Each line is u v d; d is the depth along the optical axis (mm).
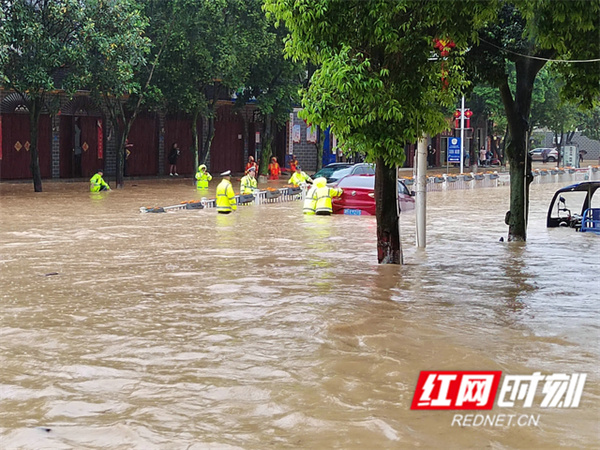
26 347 8719
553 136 86188
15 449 5895
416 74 12539
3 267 14180
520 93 18062
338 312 10453
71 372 7805
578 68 14516
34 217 23047
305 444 5965
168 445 5945
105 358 8289
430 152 60938
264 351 8516
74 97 40469
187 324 9773
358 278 13195
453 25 12492
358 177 25375
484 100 56281
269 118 43719
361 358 8227
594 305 11055
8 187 35188
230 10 36500
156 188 36406
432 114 13000
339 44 12219
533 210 28016
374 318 10094
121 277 13188
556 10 12031
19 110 39000
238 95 43531
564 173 47094
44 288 12180
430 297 11594
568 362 8102
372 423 6371
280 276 13352
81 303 11062
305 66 42344
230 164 49219
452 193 36062
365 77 11844
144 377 7629
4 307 10797
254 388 7270
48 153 40156
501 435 6148
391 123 12516
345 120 12234
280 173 48594
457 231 20859
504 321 10000
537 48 16562
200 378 7578
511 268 14430
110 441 6039
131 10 35219
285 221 22625
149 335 9234
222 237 18844
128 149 43906
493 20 13742
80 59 30391
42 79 29344
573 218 21766
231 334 9266
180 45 35562
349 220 22984
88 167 42062
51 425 6379
